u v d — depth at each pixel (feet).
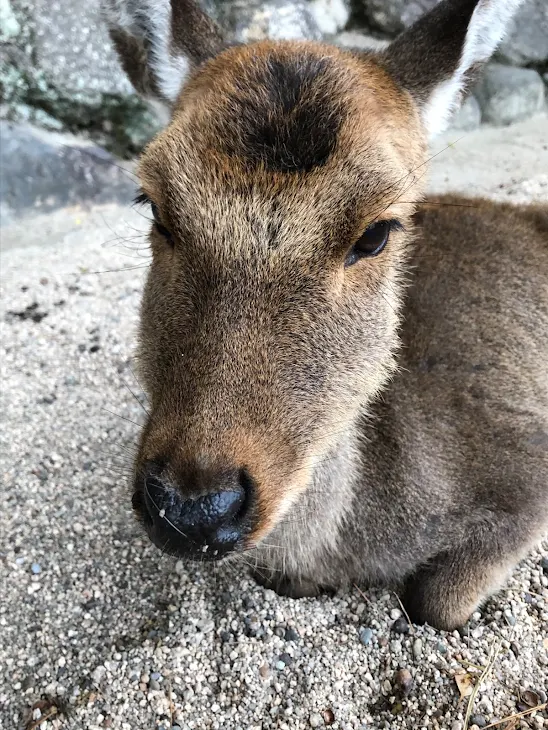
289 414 0.85
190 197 0.84
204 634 1.19
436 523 1.22
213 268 0.84
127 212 2.33
